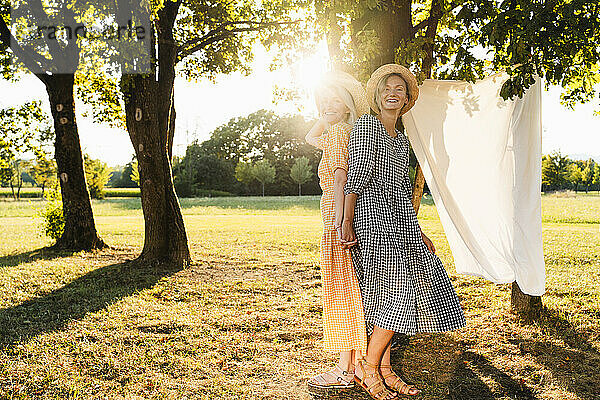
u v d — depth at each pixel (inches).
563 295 269.9
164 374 159.8
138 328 210.4
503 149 211.6
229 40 490.3
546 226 727.1
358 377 140.7
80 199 453.4
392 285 132.3
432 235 592.4
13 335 197.9
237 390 147.1
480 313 231.8
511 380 154.5
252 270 362.3
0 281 304.7
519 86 171.5
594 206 1181.7
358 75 187.5
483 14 179.8
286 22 402.3
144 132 367.9
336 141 142.1
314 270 362.3
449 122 214.5
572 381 153.7
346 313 139.2
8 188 2605.8
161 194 373.7
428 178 220.8
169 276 333.1
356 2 176.9
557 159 2078.0
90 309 240.7
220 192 2485.2
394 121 143.7
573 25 161.2
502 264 218.5
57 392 144.7
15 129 459.2
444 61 225.8
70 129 443.8
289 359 173.8
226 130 2869.1
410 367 165.0
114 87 458.6
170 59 377.7
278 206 1455.5
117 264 378.3
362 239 133.4
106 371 161.8
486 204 216.8
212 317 228.4
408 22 200.8
